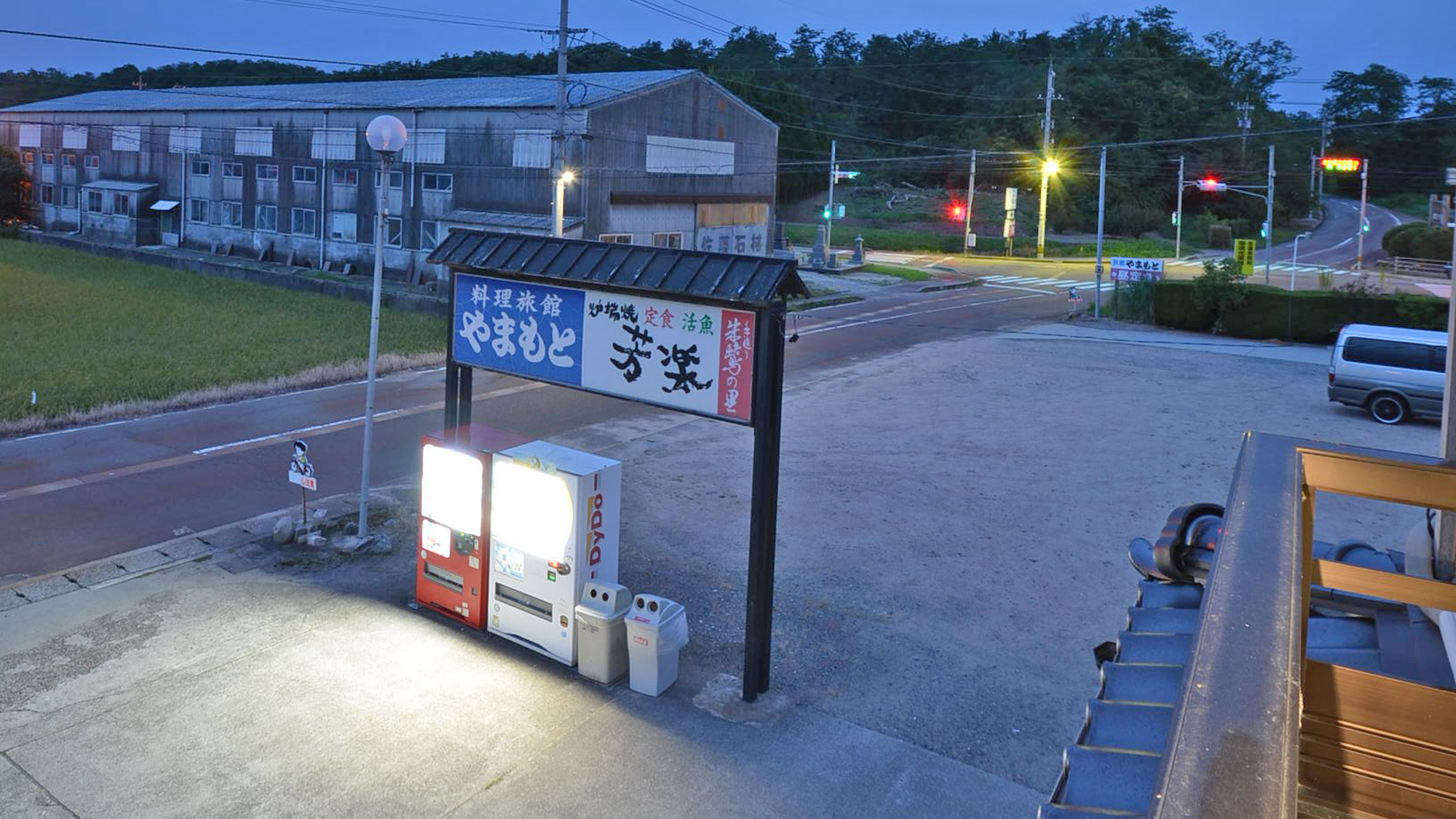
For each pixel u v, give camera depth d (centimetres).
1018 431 1939
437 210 3972
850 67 10838
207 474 1531
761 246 4681
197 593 1090
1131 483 1605
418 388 2200
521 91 4072
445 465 1017
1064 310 4112
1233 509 249
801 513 1427
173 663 930
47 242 5325
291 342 2661
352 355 2495
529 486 955
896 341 3130
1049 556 1277
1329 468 294
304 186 4494
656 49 11588
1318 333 3412
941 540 1327
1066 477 1631
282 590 1105
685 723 854
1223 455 1784
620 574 1180
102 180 5562
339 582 1130
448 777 764
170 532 1285
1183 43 10988
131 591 1091
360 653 959
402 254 4106
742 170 4453
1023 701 909
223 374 2220
